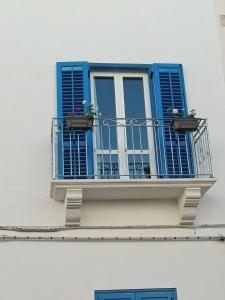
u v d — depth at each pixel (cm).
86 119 880
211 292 840
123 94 980
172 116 946
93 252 850
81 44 993
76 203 846
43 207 873
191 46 1015
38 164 900
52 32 997
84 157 898
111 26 1011
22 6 1012
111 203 886
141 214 883
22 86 952
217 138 952
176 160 916
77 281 830
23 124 925
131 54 995
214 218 893
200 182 865
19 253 840
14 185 884
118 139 934
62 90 948
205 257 862
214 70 1002
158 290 836
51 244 849
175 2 1045
